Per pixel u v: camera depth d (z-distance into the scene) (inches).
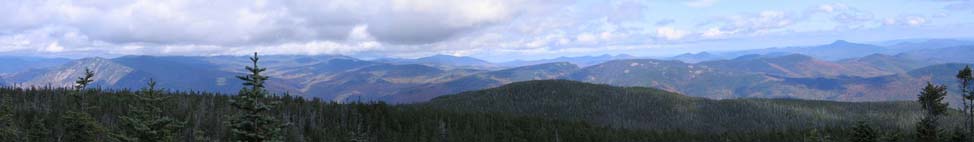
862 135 2657.5
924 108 2994.6
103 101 5733.3
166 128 1662.2
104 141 2605.8
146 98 1764.3
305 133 7273.6
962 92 2733.8
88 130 2625.5
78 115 2630.4
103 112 5260.8
